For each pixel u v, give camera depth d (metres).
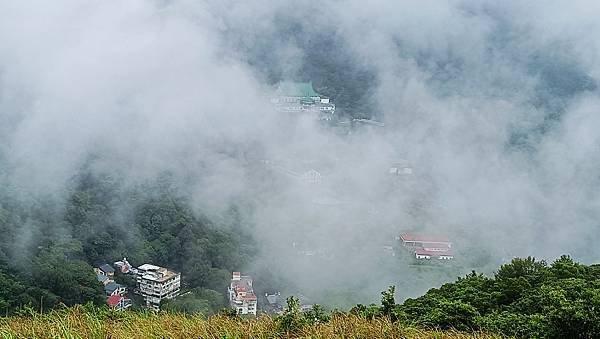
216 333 9.68
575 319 9.16
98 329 9.61
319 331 9.59
